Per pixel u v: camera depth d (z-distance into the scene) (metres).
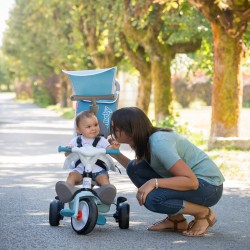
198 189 9.16
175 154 8.99
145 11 28.20
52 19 57.31
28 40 77.25
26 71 87.38
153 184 9.05
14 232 9.73
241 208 12.15
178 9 28.20
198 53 34.56
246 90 73.00
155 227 9.93
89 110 10.34
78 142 9.84
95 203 9.47
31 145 26.86
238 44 23.44
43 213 11.38
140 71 38.56
